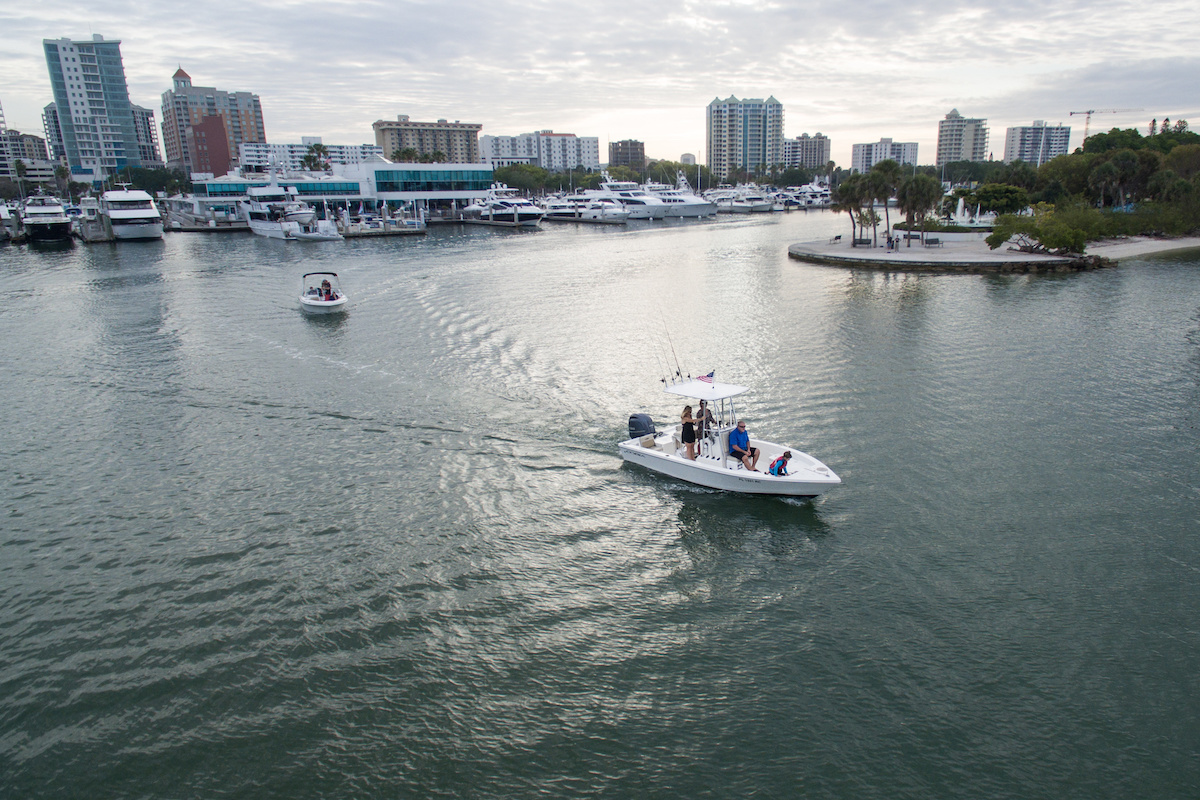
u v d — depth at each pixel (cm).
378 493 2306
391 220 13475
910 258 7294
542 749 1348
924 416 2870
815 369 3509
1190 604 1705
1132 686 1459
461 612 1725
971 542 1984
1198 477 2331
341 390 3303
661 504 2241
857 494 2261
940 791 1245
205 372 3638
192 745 1361
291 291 6228
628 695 1472
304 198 15175
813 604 1742
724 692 1473
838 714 1410
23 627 1683
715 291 5947
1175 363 3538
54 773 1307
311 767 1314
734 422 2494
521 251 9588
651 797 1248
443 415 2966
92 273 7512
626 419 2906
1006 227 7794
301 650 1598
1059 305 5041
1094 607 1700
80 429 2895
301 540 2034
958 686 1469
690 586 1828
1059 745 1329
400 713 1430
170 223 15012
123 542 2036
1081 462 2453
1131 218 9362
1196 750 1313
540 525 2119
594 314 5003
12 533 2088
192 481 2405
